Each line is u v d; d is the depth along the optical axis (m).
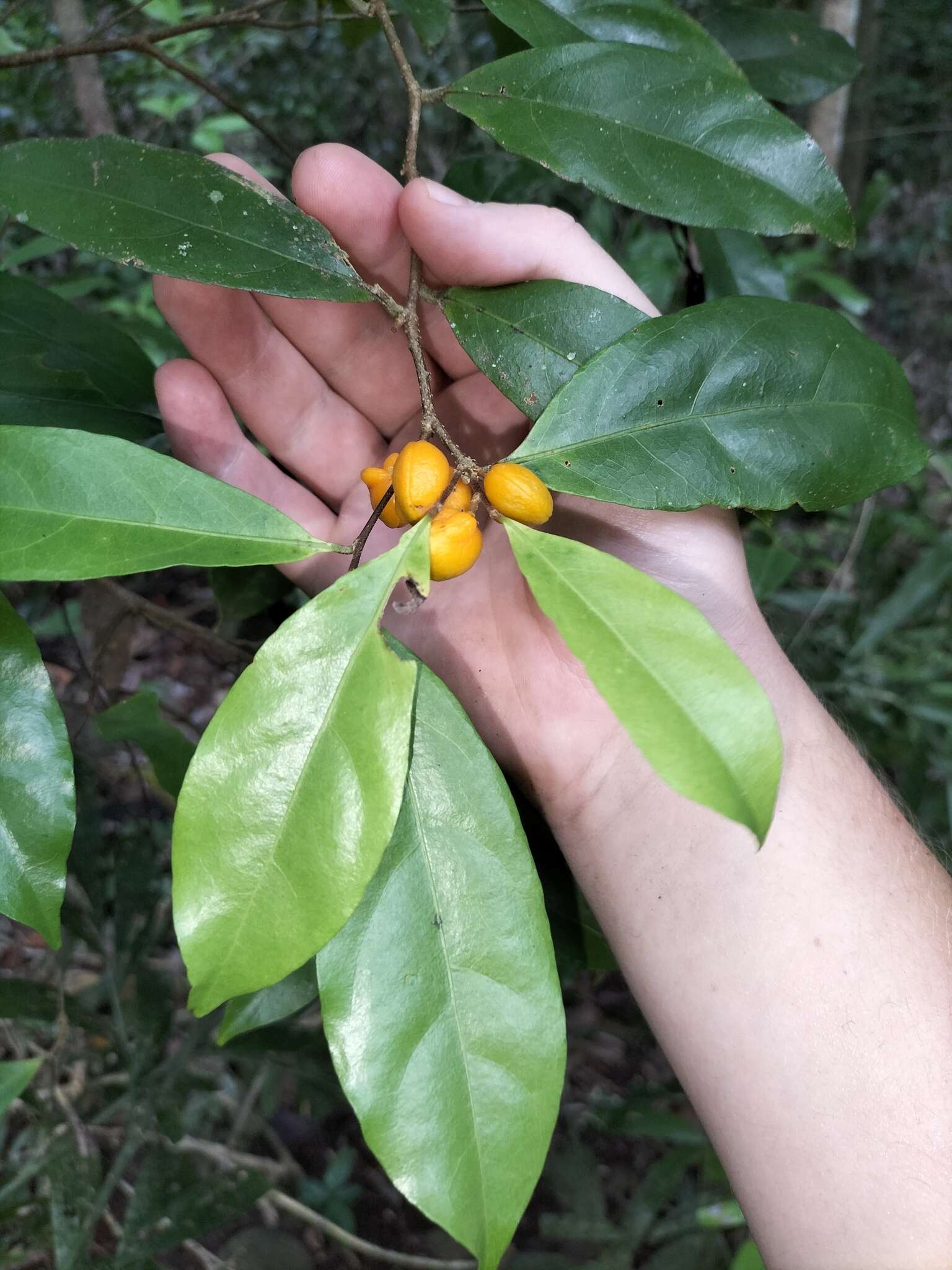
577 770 0.33
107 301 0.87
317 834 0.20
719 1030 0.29
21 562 0.21
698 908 0.30
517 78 0.29
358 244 0.35
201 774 0.20
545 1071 0.22
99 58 0.73
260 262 0.26
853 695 0.73
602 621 0.20
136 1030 0.47
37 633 0.64
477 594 0.36
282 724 0.20
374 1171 0.70
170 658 0.83
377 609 0.21
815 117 0.83
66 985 0.64
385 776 0.20
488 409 0.39
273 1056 0.50
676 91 0.29
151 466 0.22
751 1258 0.37
